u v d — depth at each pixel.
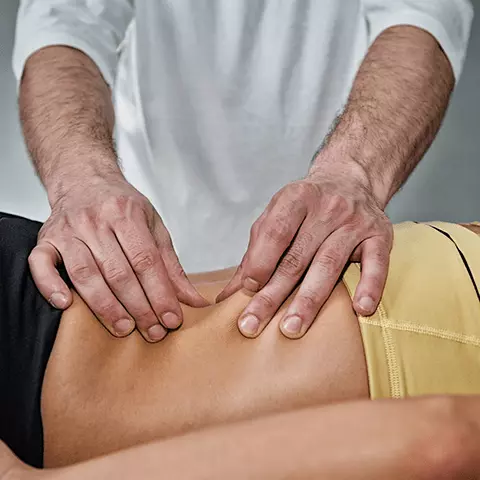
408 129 0.98
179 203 1.43
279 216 0.77
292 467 0.53
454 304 0.77
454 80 1.13
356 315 0.76
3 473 0.59
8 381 0.72
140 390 0.74
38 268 0.76
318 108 1.35
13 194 2.11
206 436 0.56
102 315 0.75
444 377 0.74
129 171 1.44
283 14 1.29
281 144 1.37
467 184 2.24
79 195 0.84
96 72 1.14
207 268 1.50
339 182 0.86
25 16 1.20
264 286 0.78
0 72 2.32
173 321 0.76
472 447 0.55
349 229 0.79
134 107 1.37
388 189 0.92
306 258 0.77
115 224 0.78
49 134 0.98
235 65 1.31
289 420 0.56
